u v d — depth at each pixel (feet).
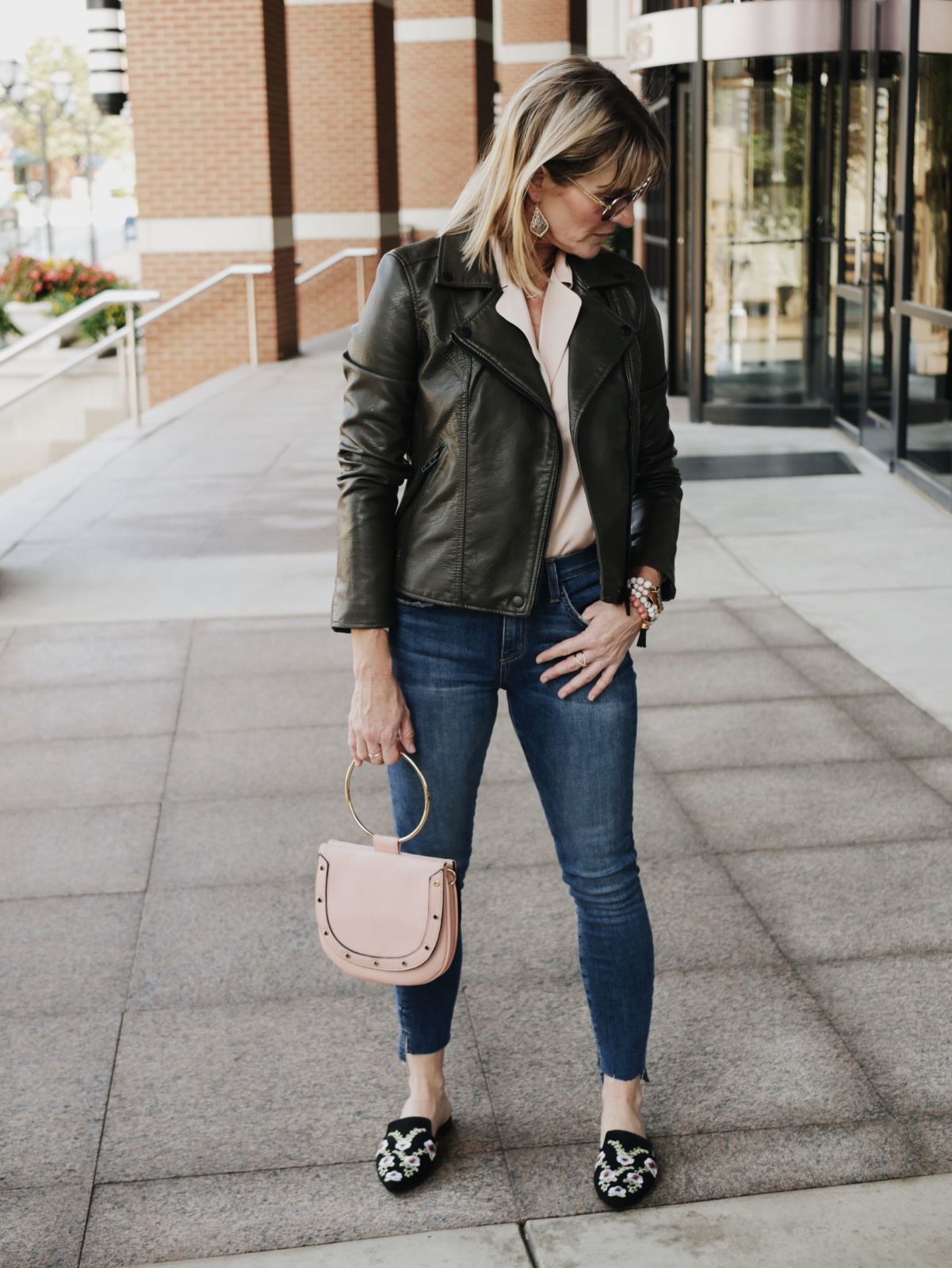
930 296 25.22
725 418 32.27
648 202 57.77
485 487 6.76
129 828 12.19
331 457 29.84
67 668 16.55
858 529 22.04
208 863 11.50
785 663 16.06
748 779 12.84
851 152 29.60
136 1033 9.04
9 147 249.75
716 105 30.66
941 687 15.11
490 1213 7.30
